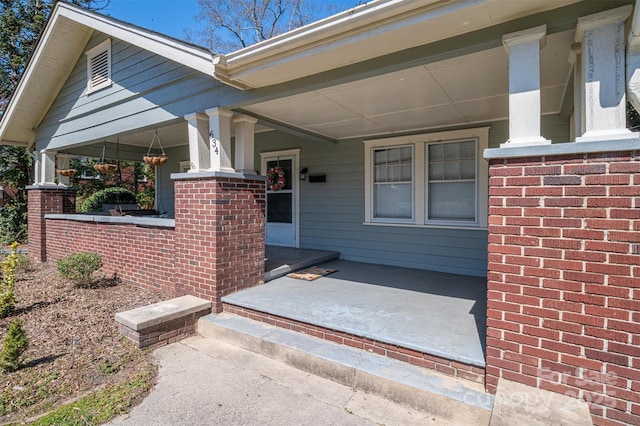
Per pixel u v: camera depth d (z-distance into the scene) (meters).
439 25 2.60
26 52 13.01
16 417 2.46
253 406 2.63
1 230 11.30
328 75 3.48
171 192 9.84
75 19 5.58
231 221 4.34
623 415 2.09
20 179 12.95
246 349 3.57
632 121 6.59
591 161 2.16
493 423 2.04
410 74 3.47
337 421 2.46
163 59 4.89
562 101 4.31
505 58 3.10
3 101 13.05
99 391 2.80
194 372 3.12
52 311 4.39
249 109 4.61
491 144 5.29
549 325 2.29
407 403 2.60
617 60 2.21
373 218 6.38
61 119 7.10
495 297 2.47
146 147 9.68
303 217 7.23
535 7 2.37
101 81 6.04
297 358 3.18
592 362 2.17
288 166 7.42
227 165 4.42
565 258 2.24
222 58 3.60
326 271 5.62
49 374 3.00
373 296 4.26
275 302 4.02
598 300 2.14
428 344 2.88
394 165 6.20
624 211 2.07
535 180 2.32
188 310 3.91
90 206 12.75
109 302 4.70
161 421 2.45
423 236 5.87
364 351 3.13
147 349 3.53
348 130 5.97
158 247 5.04
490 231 2.48
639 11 1.90
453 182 5.66
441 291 4.50
